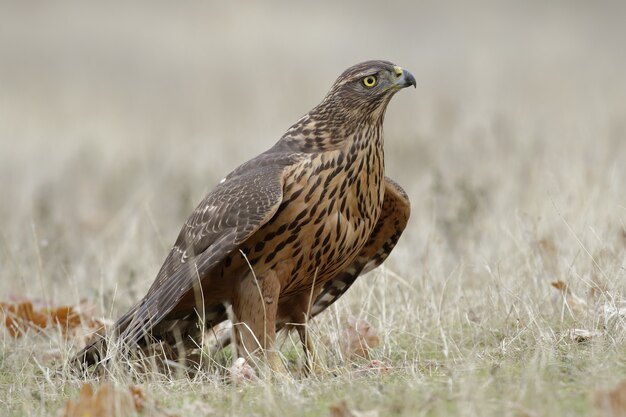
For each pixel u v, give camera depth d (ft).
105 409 28.32
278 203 33.86
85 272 48.16
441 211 52.47
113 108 111.14
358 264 39.27
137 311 34.63
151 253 48.14
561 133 75.51
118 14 159.94
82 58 139.44
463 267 42.83
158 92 121.08
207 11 157.89
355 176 35.42
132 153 85.81
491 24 153.28
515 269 41.57
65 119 103.19
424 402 27.40
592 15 160.66
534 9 164.45
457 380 29.25
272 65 127.85
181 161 76.79
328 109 36.01
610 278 37.83
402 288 40.86
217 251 33.91
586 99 95.55
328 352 36.68
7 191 74.49
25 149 87.92
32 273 48.37
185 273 34.37
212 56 135.54
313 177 34.81
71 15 158.61
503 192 56.95
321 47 138.10
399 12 161.58
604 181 53.06
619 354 30.76
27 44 146.10
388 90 35.76
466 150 71.41
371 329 37.11
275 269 35.12
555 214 47.34
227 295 36.55
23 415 30.42
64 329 40.14
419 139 79.51
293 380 31.50
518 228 44.75
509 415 25.66
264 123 93.50
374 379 31.17
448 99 100.12
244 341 35.32
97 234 59.98
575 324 35.47
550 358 31.04
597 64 123.03
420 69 125.08
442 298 38.99
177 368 34.71
